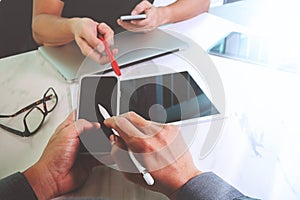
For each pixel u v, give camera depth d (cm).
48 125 64
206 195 51
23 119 66
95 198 53
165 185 54
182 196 52
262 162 59
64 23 83
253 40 85
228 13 93
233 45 83
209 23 89
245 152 61
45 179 54
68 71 74
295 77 75
